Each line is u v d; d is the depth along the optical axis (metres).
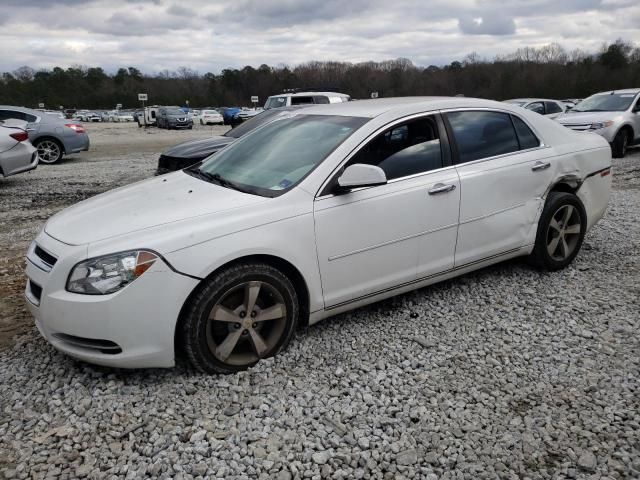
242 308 3.28
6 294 4.65
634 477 2.45
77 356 3.12
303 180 3.49
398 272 3.83
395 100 4.34
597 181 5.01
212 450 2.64
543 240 4.64
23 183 10.47
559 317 4.00
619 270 4.90
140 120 44.91
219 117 44.91
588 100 14.27
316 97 17.11
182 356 3.43
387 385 3.18
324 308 3.58
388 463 2.56
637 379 3.19
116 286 2.95
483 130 4.30
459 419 2.87
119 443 2.71
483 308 4.17
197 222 3.16
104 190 9.70
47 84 96.31
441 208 3.92
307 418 2.88
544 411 2.92
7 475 2.49
